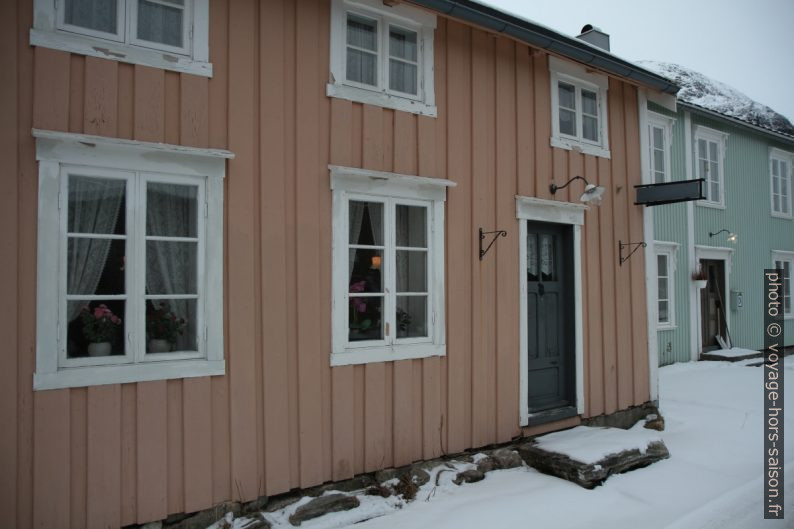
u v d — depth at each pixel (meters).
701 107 11.36
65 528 3.33
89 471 3.40
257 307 4.05
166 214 3.81
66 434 3.35
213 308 3.86
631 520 4.07
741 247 12.79
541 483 4.75
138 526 3.55
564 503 4.31
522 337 5.72
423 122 5.03
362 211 4.70
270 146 4.15
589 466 4.72
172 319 3.81
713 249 12.01
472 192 5.37
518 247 5.75
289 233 4.23
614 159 6.80
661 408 7.57
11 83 3.29
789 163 14.48
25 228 3.30
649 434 5.70
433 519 3.99
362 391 4.55
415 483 4.58
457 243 5.23
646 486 4.74
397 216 4.95
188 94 3.83
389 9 4.82
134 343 3.60
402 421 4.76
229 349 3.92
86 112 3.49
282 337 4.14
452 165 5.23
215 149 3.87
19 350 3.26
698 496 4.55
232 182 3.97
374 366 4.62
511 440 5.57
